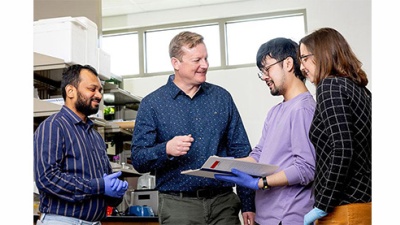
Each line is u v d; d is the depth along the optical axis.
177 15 4.69
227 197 2.26
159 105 2.29
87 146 2.06
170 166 2.24
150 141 2.24
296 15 4.07
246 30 4.40
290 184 1.89
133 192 3.70
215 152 2.27
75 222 1.95
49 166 1.89
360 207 1.54
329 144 1.57
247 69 4.35
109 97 4.05
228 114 2.35
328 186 1.53
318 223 1.63
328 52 1.67
